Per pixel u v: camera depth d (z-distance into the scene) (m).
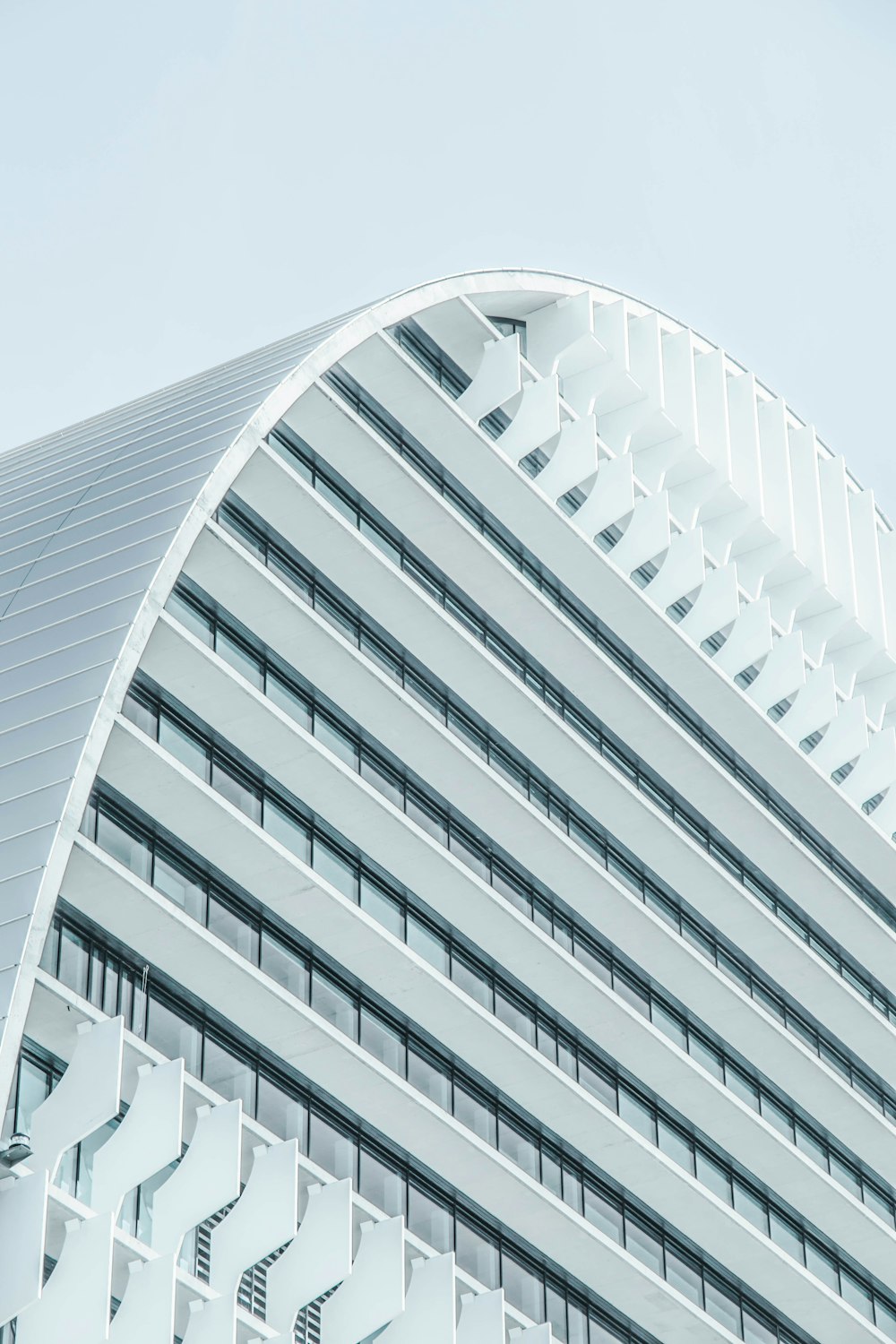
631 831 50.81
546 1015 47.56
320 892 41.19
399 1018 43.97
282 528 44.12
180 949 38.47
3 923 32.94
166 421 44.84
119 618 37.50
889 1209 55.41
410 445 48.81
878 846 57.47
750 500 58.25
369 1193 41.91
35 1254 31.02
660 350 55.53
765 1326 51.09
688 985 50.56
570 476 50.88
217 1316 34.22
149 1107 34.47
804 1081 52.94
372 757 45.25
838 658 61.09
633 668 53.59
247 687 40.78
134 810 39.62
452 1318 38.06
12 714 36.31
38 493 43.44
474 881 44.53
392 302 47.41
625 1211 48.12
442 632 46.44
